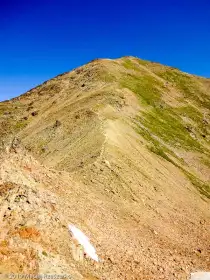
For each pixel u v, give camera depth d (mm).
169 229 38094
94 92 89312
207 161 74250
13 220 21984
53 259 20484
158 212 40875
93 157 46062
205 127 96875
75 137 58562
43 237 21922
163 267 28000
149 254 29406
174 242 35375
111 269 23859
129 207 38656
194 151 76938
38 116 88500
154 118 83938
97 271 22688
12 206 23016
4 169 29609
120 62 130250
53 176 35594
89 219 30219
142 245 30797
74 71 118312
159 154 61781
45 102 97688
